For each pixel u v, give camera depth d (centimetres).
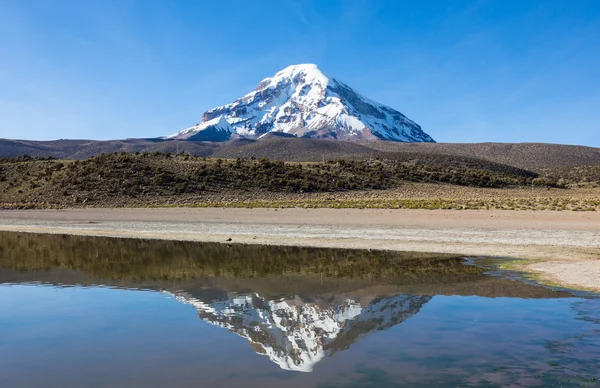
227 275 1634
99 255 2211
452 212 3984
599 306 1119
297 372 729
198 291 1366
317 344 866
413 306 1150
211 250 2359
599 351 804
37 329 980
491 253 2056
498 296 1245
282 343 875
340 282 1478
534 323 981
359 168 8606
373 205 5034
